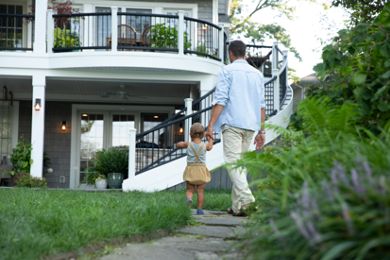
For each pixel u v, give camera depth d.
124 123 14.62
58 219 3.65
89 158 14.38
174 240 3.80
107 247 3.34
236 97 5.39
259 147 5.56
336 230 1.52
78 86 12.76
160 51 11.32
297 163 2.30
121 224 3.76
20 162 11.15
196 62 11.19
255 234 2.70
